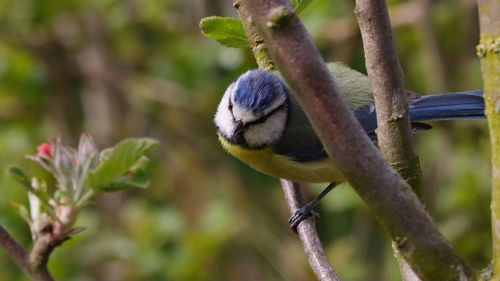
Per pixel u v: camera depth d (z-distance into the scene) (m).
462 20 11.47
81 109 13.03
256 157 7.44
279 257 11.90
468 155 11.20
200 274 11.85
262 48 5.61
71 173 3.79
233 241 12.12
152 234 11.98
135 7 12.30
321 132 2.55
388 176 2.66
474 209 11.00
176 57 12.34
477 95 7.27
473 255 10.96
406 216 2.71
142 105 12.60
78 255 11.65
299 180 7.51
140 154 3.66
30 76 12.73
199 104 12.36
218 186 12.52
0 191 11.18
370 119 6.91
